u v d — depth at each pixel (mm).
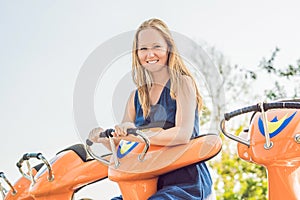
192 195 2295
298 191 2096
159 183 2365
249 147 2188
